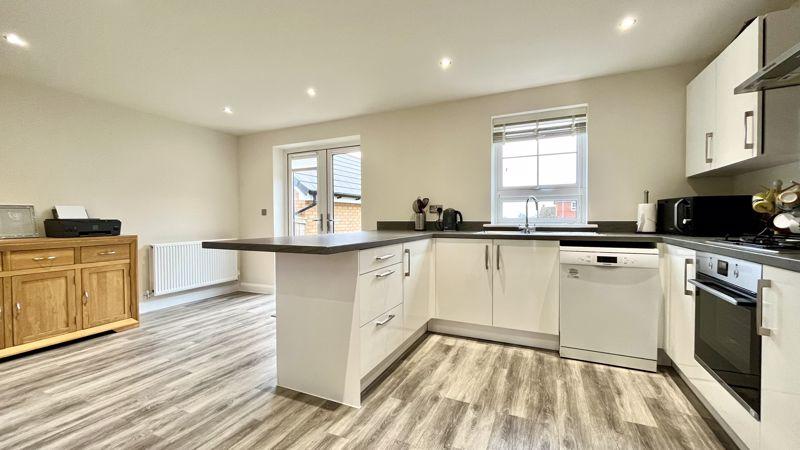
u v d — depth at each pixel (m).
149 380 2.12
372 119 3.88
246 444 1.51
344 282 1.83
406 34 2.24
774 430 1.16
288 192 4.76
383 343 2.09
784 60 1.22
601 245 2.46
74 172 3.23
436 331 3.00
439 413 1.75
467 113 3.40
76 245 2.83
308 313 1.94
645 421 1.67
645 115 2.77
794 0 1.84
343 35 2.25
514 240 2.60
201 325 3.25
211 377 2.16
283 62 2.63
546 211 3.19
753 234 2.10
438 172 3.54
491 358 2.43
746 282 1.33
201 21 2.07
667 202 2.50
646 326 2.20
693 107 2.47
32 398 1.90
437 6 1.94
